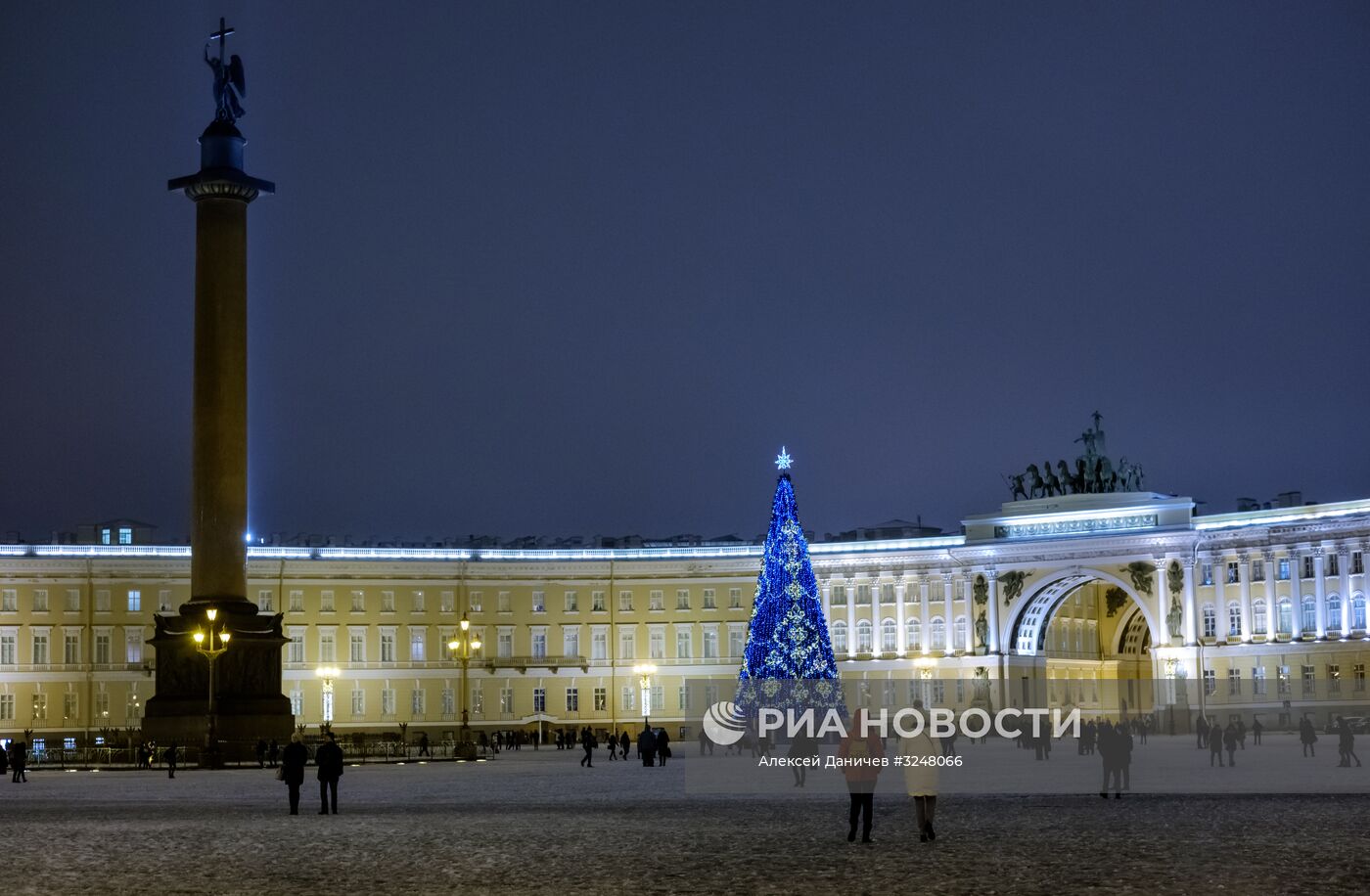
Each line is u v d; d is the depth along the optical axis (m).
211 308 85.25
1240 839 35.50
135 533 140.38
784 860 32.59
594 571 142.25
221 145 86.12
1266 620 125.88
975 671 137.62
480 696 139.38
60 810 49.84
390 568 138.12
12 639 129.25
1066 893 27.11
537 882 29.50
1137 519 132.25
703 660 141.38
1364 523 120.75
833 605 144.25
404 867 32.19
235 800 54.19
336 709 135.50
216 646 81.31
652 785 61.44
